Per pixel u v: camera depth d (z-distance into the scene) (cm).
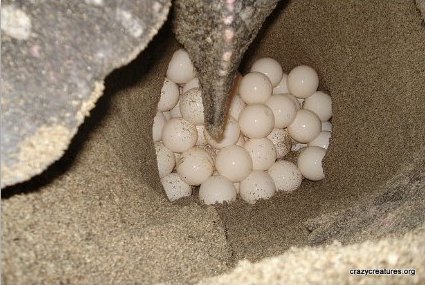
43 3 58
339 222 75
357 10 83
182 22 68
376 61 83
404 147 80
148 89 88
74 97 57
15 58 57
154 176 86
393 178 78
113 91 80
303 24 92
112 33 59
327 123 95
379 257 59
